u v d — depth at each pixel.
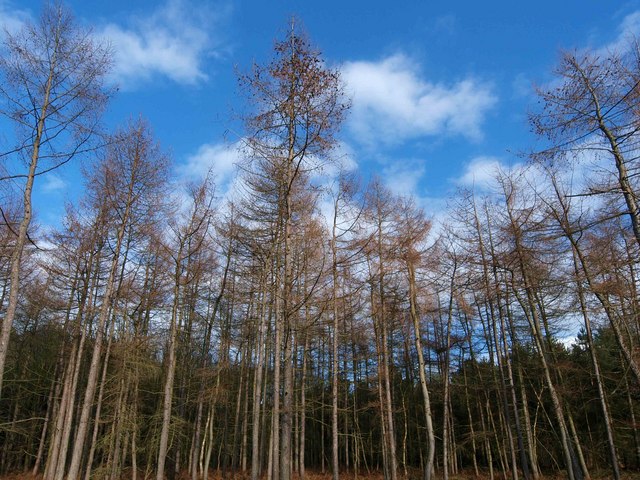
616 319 10.98
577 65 9.71
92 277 17.70
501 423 24.44
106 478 17.92
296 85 9.27
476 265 16.44
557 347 26.83
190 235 16.30
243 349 23.28
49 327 22.33
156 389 23.03
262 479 23.36
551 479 24.31
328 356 26.64
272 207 14.52
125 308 17.09
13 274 9.52
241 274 17.88
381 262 16.30
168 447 18.30
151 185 15.59
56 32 10.54
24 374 23.17
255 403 16.97
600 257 9.92
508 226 14.48
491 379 26.14
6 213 14.56
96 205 16.03
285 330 9.56
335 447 16.16
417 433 30.50
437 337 26.78
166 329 19.61
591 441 23.48
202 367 20.88
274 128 9.69
